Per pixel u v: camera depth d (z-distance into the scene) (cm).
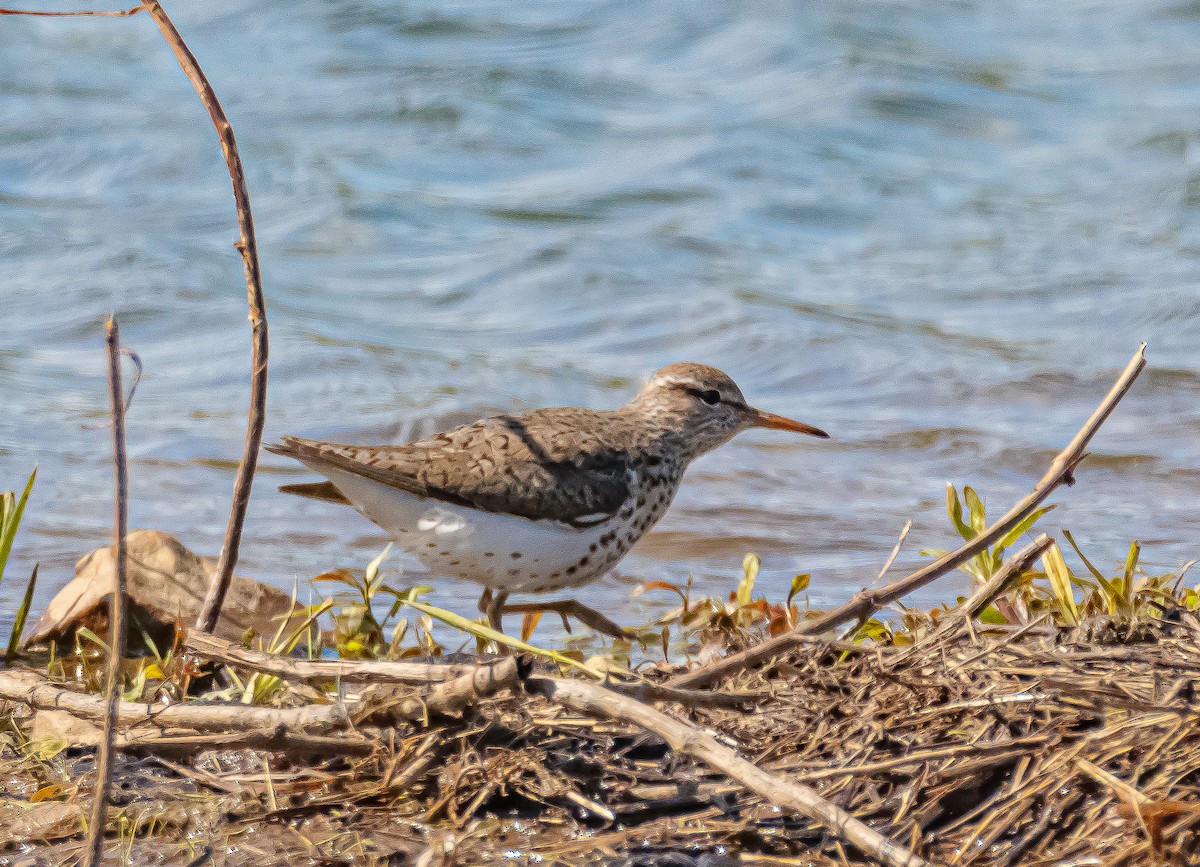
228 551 834
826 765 666
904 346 1877
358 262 2234
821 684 728
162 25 787
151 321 1925
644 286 2111
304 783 689
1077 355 1845
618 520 952
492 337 1934
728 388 1055
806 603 1002
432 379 1738
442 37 3425
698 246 2311
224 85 3053
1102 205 2547
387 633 1023
